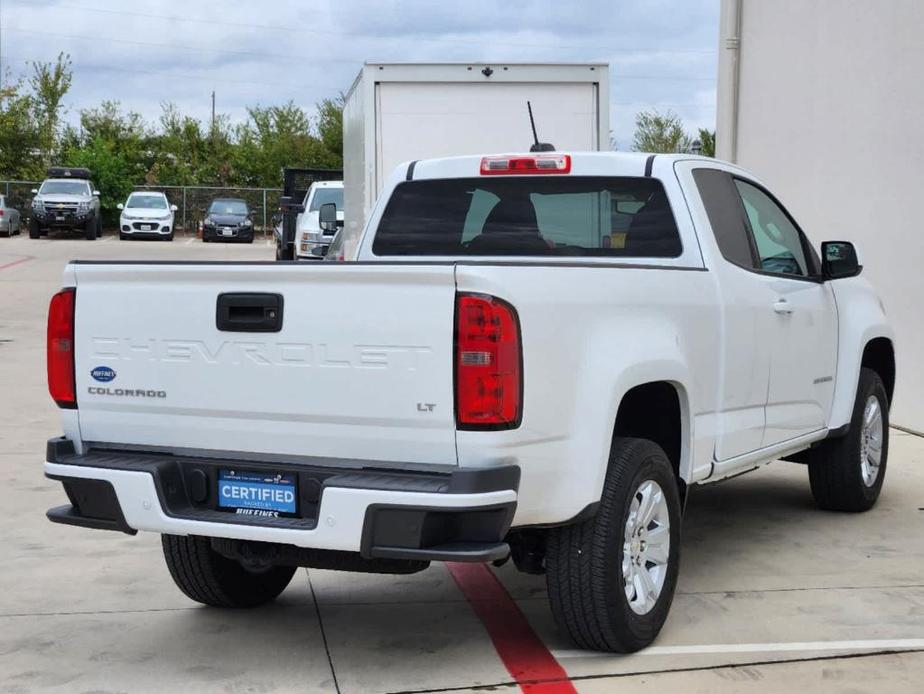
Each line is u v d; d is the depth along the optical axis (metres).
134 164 54.25
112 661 4.66
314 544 4.02
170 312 4.35
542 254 5.81
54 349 4.58
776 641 4.86
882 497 7.60
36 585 5.62
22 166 52.09
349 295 4.06
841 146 10.44
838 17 10.43
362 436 4.08
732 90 12.23
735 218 5.80
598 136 13.64
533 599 5.49
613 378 4.36
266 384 4.20
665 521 4.82
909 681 4.43
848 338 6.77
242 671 4.55
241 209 42.41
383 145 13.56
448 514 3.95
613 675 4.48
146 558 6.09
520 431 3.98
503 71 13.53
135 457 4.46
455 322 3.92
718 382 5.25
